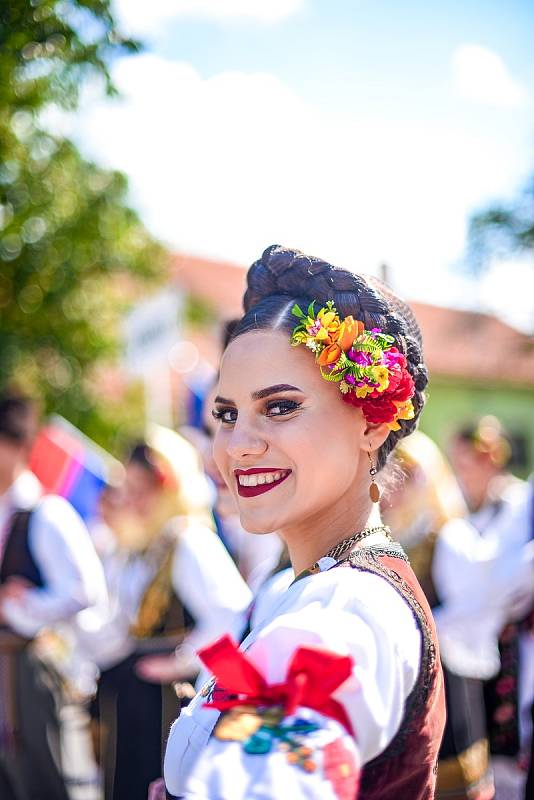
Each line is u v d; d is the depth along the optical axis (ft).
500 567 10.87
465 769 9.80
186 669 10.16
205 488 11.32
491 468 14.85
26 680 11.54
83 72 6.48
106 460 18.80
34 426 12.45
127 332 18.80
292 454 3.93
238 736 3.00
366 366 3.96
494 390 59.77
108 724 10.62
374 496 4.28
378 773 3.37
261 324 4.11
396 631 3.40
